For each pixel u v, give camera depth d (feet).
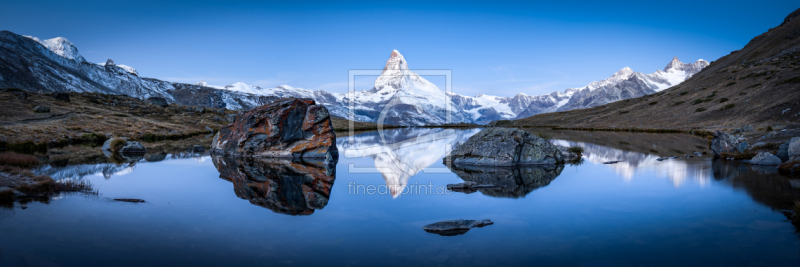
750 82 355.36
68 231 35.73
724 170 72.90
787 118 209.56
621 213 42.65
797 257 28.91
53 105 251.80
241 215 42.78
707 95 378.53
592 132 282.15
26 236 33.83
